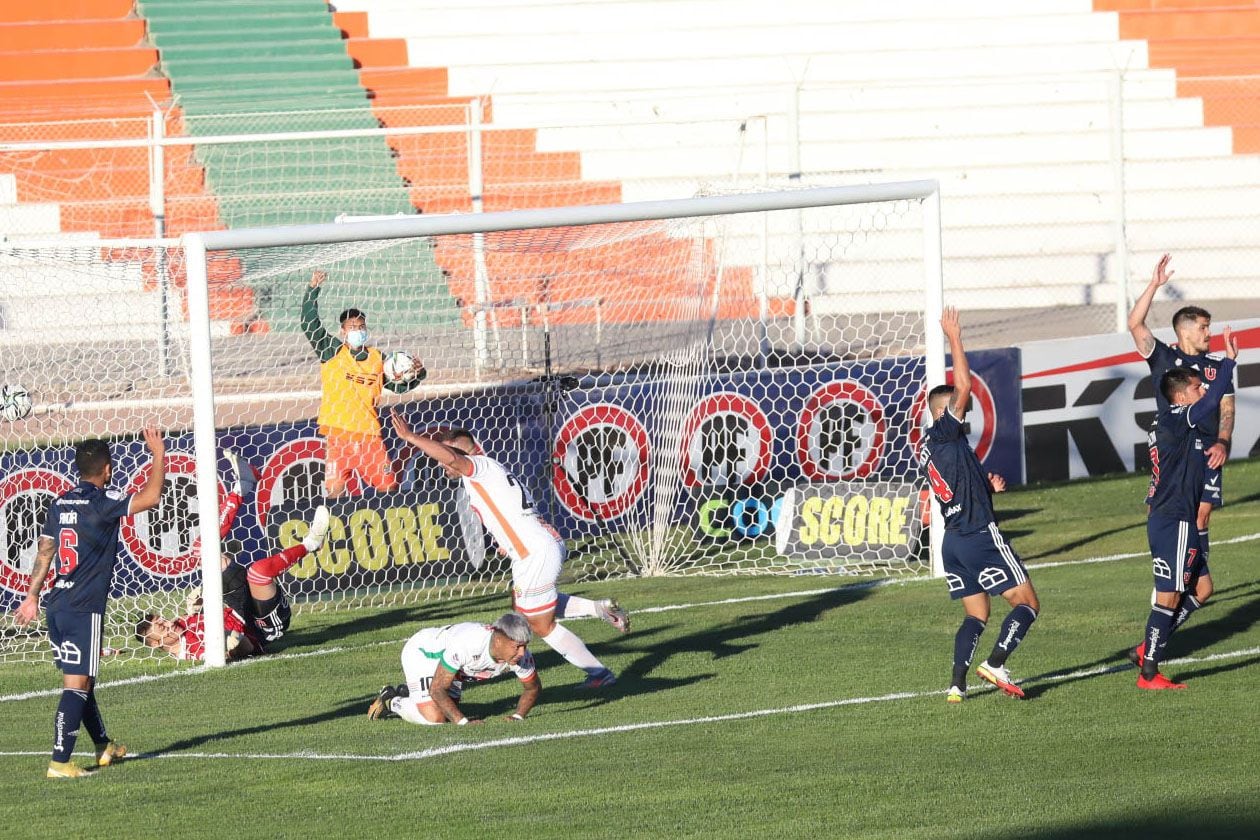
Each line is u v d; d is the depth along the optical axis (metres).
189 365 52.97
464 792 25.44
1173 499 31.58
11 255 50.28
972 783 25.06
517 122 85.25
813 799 24.42
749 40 90.62
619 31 90.75
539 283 59.47
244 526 45.34
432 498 47.62
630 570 48.38
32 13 91.38
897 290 73.62
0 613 43.25
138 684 35.56
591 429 50.31
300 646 39.28
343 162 80.75
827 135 84.12
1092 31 91.38
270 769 27.36
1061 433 58.59
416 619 42.62
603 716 30.81
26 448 43.72
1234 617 37.94
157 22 91.06
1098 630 37.16
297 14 92.75
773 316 65.38
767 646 36.97
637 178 83.00
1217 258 80.00
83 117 82.69
